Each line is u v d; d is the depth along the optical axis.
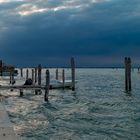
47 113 26.58
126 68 48.62
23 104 32.75
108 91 53.94
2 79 77.44
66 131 18.94
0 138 10.18
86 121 22.58
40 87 38.03
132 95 46.09
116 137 17.55
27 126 20.30
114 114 26.28
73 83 49.78
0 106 17.58
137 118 23.98
